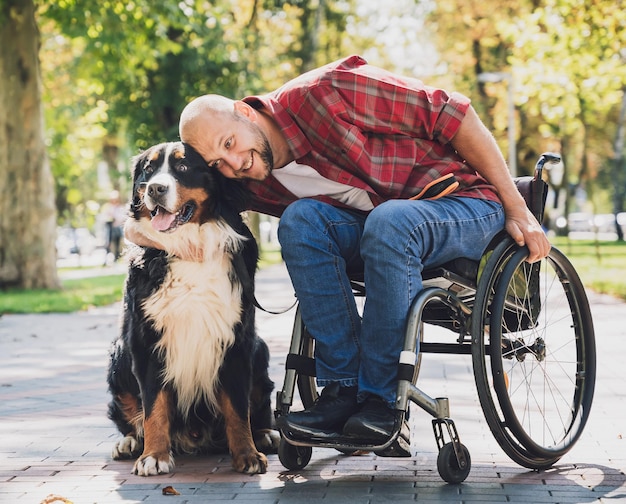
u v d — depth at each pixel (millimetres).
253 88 28234
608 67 20359
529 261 3906
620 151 37375
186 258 3979
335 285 3725
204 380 4102
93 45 19141
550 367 5227
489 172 3902
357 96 3730
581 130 39781
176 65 27328
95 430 5027
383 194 3842
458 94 3867
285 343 8945
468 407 5484
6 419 5387
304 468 3982
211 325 4012
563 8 18422
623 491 3496
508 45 33469
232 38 27859
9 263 17562
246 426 4066
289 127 3791
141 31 18484
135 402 4336
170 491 3568
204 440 4324
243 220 4207
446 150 3951
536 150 37625
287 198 4047
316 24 32969
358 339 3750
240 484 3729
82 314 13062
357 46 37688
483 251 3912
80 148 29422
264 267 26797
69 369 7660
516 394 5633
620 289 14828
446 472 3590
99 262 38156
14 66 17562
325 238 3736
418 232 3592
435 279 3867
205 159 3947
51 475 3969
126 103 28375
